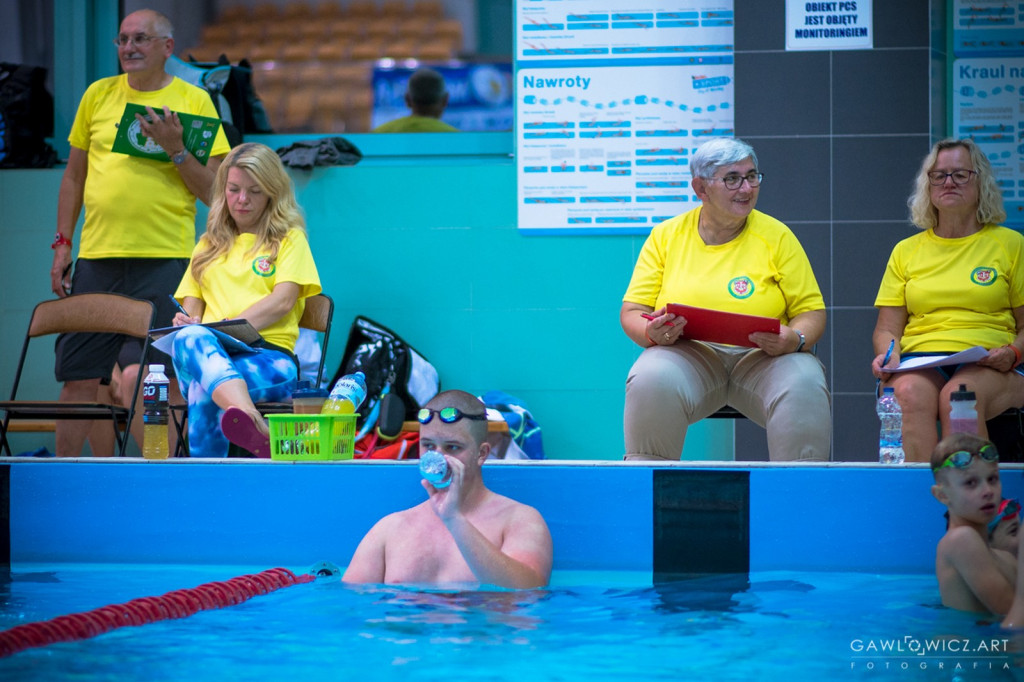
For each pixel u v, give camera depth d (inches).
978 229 623.8
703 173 578.6
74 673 297.7
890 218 775.7
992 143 787.4
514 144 847.7
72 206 781.3
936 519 446.0
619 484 461.1
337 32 877.2
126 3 883.4
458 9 868.0
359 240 837.8
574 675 295.6
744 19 785.6
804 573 446.9
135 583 430.6
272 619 361.7
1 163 858.8
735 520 455.8
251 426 524.1
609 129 822.5
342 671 299.6
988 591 369.1
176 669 301.4
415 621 357.7
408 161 861.2
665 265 605.0
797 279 589.3
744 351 581.9
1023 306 614.9
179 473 479.8
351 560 450.9
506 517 430.0
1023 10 780.6
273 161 665.6
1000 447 583.5
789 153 781.9
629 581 431.8
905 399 570.9
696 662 309.4
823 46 778.8
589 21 821.9
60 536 483.2
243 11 883.4
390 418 496.1
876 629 347.9
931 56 774.5
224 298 650.8
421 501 467.5
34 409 614.5
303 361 800.9
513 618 363.6
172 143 722.8
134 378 703.7
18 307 852.0
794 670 302.2
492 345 831.7
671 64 816.9
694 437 807.7
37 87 867.4
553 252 829.8
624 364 825.5
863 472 450.6
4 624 357.4
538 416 829.2
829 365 777.6
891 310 636.7
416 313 836.6
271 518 473.7
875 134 776.9
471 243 833.5
